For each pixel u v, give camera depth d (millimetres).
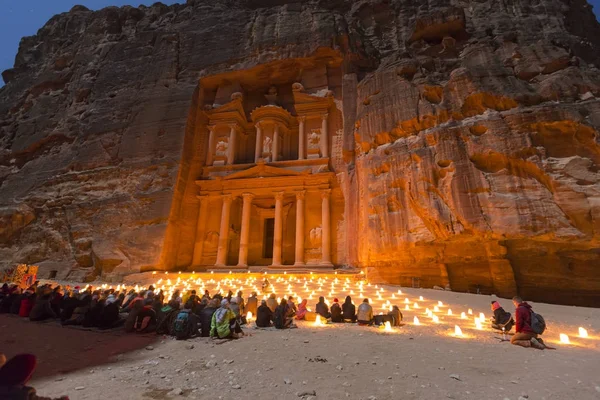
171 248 27406
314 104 31094
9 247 30203
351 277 23016
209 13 35844
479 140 19219
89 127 32875
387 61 26203
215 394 4793
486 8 28094
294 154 32625
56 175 32094
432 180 19688
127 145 30812
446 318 11789
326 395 4758
